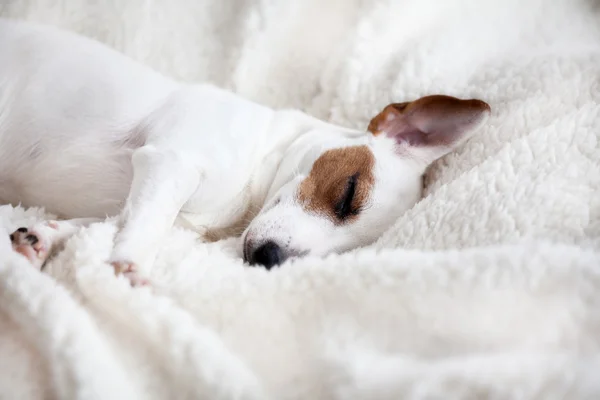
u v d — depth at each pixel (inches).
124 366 18.0
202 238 24.4
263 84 30.0
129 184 24.5
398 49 28.6
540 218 20.7
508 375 16.3
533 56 27.5
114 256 20.9
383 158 24.8
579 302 17.5
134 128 24.6
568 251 18.4
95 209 24.8
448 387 16.3
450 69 27.7
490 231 20.9
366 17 28.3
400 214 24.5
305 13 29.4
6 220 22.5
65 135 24.6
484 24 28.6
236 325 18.9
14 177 24.9
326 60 29.7
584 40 29.0
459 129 25.1
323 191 23.9
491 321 17.6
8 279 18.6
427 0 28.4
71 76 25.0
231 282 19.6
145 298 18.7
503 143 24.5
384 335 17.9
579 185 21.4
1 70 25.0
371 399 16.5
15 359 17.9
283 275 19.3
